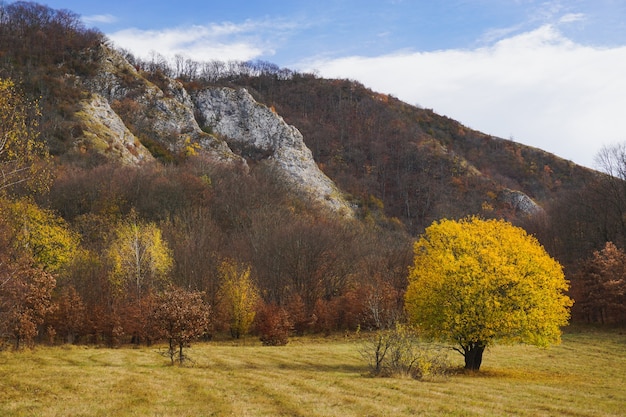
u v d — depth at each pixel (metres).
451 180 147.88
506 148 186.75
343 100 195.12
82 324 41.66
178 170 84.88
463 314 26.11
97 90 113.62
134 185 73.12
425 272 28.66
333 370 26.33
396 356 23.94
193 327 25.52
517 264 26.94
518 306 26.31
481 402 17.47
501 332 26.42
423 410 15.50
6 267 27.59
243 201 81.44
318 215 91.94
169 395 16.41
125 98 115.00
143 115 113.25
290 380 20.39
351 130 174.12
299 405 15.45
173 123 115.62
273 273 60.69
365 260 67.00
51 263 43.41
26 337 30.64
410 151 161.62
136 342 42.31
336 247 65.12
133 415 13.53
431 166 155.62
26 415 13.02
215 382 19.12
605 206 66.00
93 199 67.19
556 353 37.81
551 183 163.75
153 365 24.97
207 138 116.38
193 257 52.06
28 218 41.50
